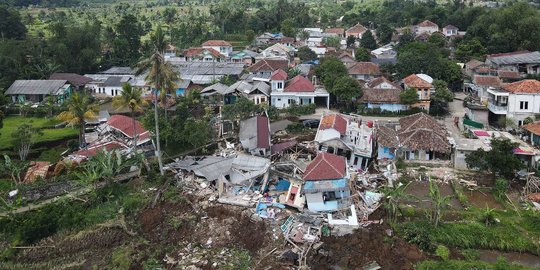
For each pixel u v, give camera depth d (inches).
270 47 4913.9
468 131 2827.3
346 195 2022.6
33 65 4269.2
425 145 2449.6
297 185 2085.4
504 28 4660.4
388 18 6589.6
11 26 5147.6
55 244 1894.7
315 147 2546.8
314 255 1729.8
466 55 4557.1
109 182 2209.6
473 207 1995.6
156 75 2289.6
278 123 3061.0
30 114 3415.4
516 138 2655.0
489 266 1621.6
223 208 1991.9
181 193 2155.5
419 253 1723.7
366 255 1724.9
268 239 1815.9
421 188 2192.4
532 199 2015.3
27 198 2121.1
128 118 2974.9
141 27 5885.8
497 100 2960.1
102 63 4911.4
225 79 3895.2
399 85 3609.7
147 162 2432.3
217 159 2388.0
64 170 2345.0
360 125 2861.7
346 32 6181.1
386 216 1925.4
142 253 1820.9
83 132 2659.9
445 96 3294.8
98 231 1948.8
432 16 6072.8
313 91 3417.8
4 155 2481.5
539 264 1674.5
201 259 1761.8
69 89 3892.7
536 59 3939.5
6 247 1886.1
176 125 2694.4
